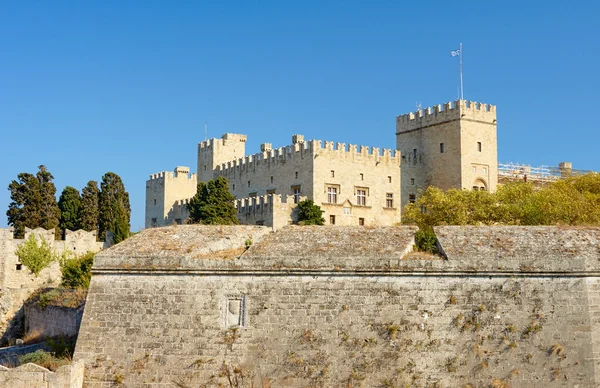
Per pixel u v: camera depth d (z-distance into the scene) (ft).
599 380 100.27
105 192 359.25
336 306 104.27
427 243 112.98
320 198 318.04
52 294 185.78
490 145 353.31
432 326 102.99
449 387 100.68
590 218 194.08
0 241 253.65
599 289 103.76
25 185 328.29
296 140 356.18
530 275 104.12
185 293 106.73
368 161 338.54
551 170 386.93
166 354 104.83
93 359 105.70
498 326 102.68
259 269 106.11
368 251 108.99
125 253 111.04
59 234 327.88
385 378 101.14
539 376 100.68
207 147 417.90
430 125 359.25
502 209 233.55
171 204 418.72
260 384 101.86
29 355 125.08
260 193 352.90
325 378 101.65
